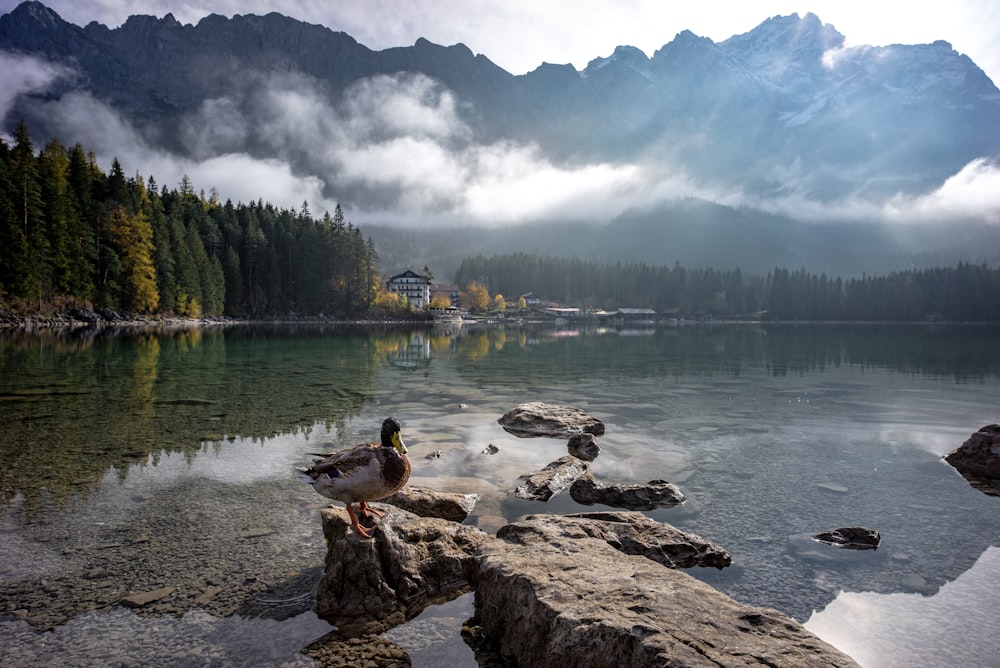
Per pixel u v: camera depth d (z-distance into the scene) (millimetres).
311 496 10359
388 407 19859
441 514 9422
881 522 9422
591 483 10656
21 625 6082
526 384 26922
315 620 6312
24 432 15039
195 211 130375
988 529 9109
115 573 7320
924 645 5910
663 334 102938
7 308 68438
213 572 7387
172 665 5438
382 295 163125
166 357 37625
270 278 134875
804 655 4402
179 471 11766
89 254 83188
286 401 20609
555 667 4984
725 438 15664
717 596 5523
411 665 5492
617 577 5992
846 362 40062
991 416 18797
